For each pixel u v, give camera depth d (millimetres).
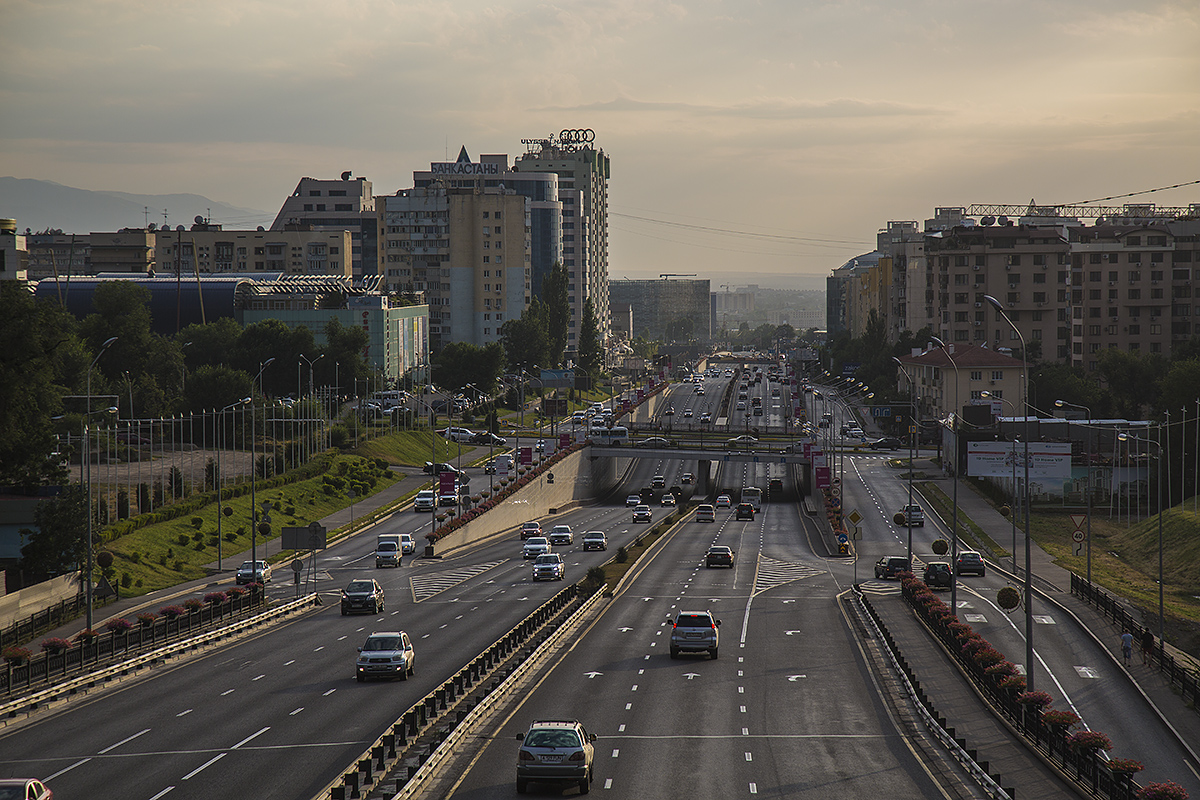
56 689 45500
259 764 34500
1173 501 127500
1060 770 36688
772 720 41750
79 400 131125
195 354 186375
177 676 50562
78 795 31312
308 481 130250
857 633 62281
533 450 177625
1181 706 49062
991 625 66875
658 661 53719
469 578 88062
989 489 132375
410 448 167875
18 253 136125
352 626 64688
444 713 41375
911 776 34344
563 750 31625
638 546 105812
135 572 83875
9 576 74438
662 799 31453
